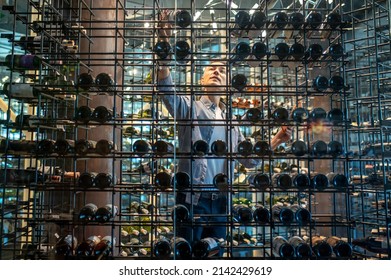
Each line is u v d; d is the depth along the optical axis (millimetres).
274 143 2111
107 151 1777
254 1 3469
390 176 2119
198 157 1752
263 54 1799
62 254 1659
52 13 2215
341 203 2820
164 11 1857
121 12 2842
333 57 1887
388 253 1743
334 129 2086
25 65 1915
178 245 1608
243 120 1780
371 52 3207
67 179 2148
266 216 1738
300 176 1788
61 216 1823
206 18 3506
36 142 1824
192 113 1775
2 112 2812
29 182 1899
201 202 1912
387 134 2613
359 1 3281
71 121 1867
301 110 1799
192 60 1770
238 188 1767
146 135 3143
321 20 1832
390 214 2156
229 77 1826
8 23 3111
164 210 2455
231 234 1722
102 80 1793
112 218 1805
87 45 2654
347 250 1699
